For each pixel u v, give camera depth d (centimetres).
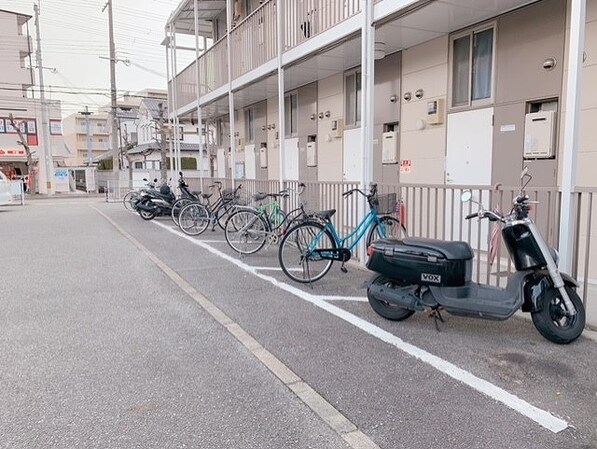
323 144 1030
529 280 373
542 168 588
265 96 1235
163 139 2697
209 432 261
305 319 441
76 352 372
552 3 566
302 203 731
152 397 300
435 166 744
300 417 275
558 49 564
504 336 386
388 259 409
